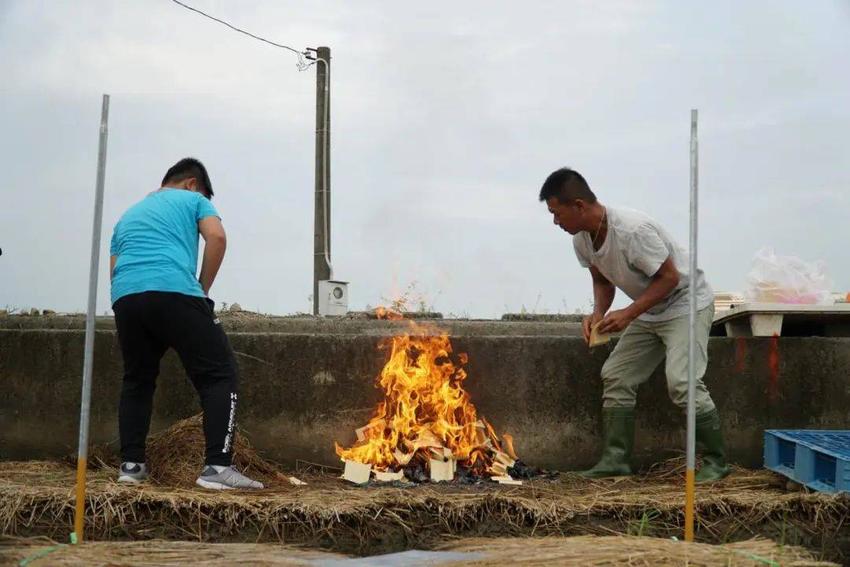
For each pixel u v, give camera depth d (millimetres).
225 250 6020
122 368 6992
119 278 5848
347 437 6926
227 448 5773
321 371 6957
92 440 6977
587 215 6285
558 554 4207
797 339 7070
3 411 7059
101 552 4305
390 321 8156
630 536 4812
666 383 7027
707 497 5555
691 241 4680
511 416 7012
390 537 5113
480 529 5242
